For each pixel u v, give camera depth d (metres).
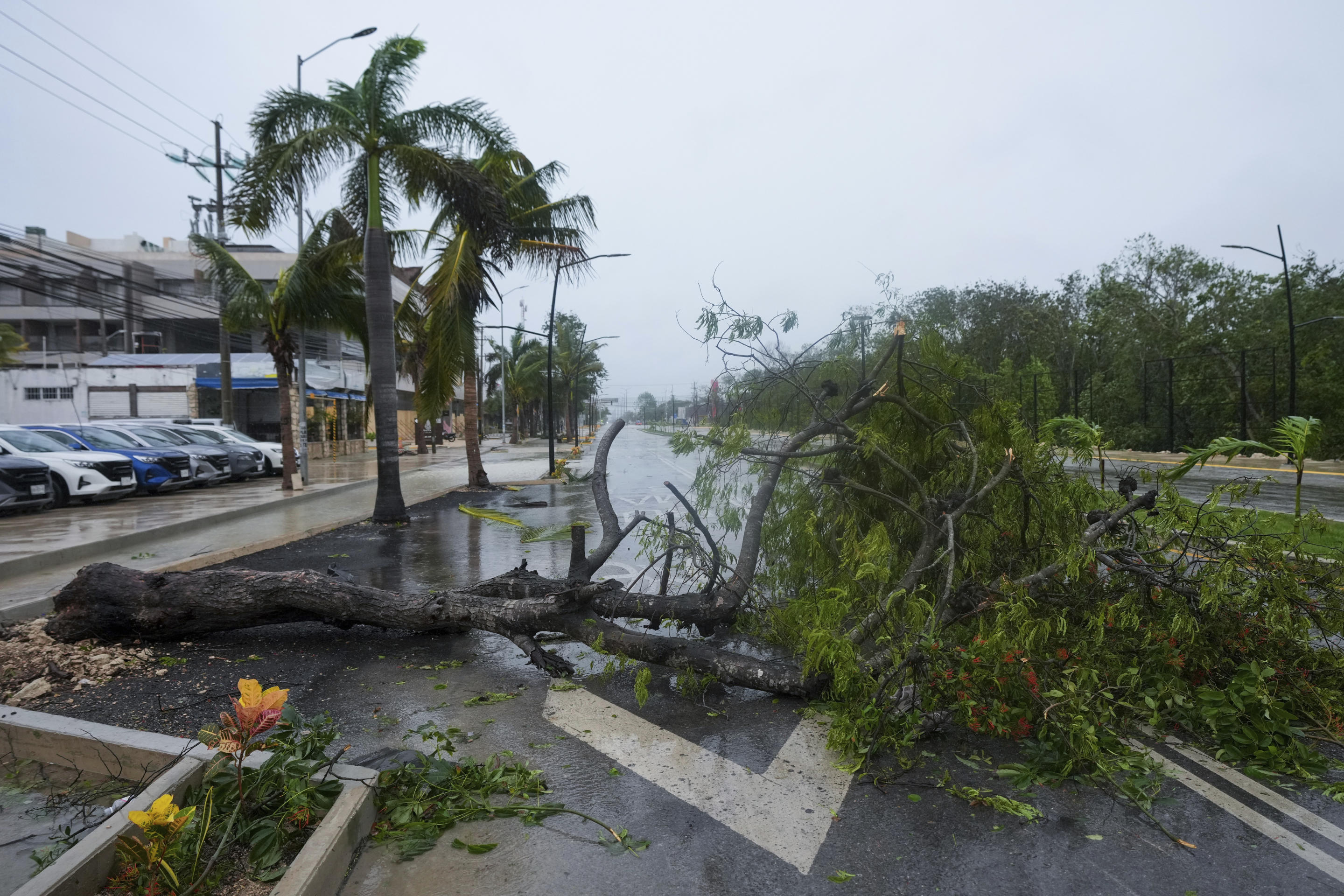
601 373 61.38
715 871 2.73
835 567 5.18
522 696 4.51
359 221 14.23
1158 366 33.78
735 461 5.52
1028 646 3.78
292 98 11.31
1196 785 3.35
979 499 4.72
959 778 3.44
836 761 3.62
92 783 3.33
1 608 6.27
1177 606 4.35
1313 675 4.14
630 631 4.88
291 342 17.44
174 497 16.17
